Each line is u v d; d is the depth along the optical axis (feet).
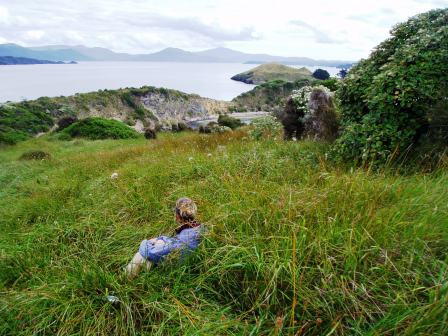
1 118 152.35
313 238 10.59
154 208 18.45
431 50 19.42
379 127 19.40
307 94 36.52
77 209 20.61
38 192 26.61
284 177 18.97
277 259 9.84
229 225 12.77
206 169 23.29
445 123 17.47
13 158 62.18
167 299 10.14
